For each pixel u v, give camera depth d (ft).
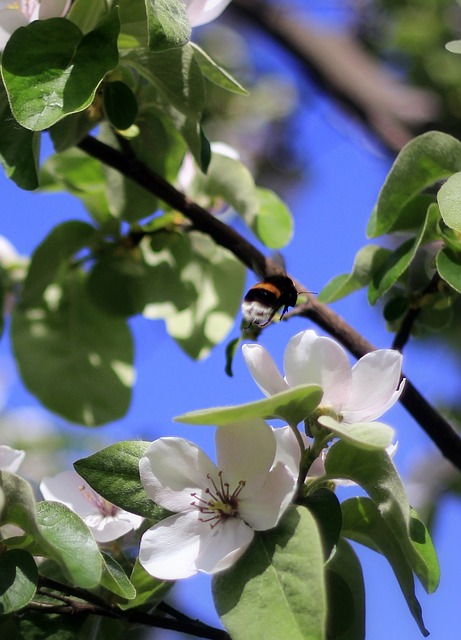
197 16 3.99
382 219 3.94
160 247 4.28
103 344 4.39
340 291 4.02
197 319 4.35
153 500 3.67
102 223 4.33
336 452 3.65
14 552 3.62
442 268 3.85
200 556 3.62
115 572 3.66
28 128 3.76
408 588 3.68
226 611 3.56
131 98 3.98
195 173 4.29
